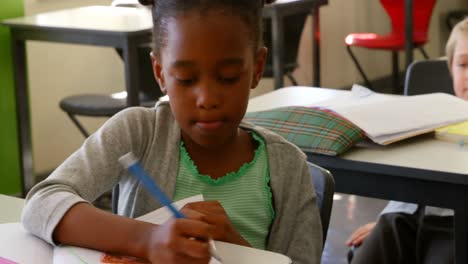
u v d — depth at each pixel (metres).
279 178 1.24
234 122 1.04
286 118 1.88
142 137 1.21
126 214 1.20
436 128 1.89
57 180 1.10
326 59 5.68
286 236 1.24
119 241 1.00
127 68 3.25
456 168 1.66
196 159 1.21
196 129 1.04
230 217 1.19
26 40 3.55
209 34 0.99
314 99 2.29
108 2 4.39
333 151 1.75
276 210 1.24
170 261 0.93
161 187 1.19
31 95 3.99
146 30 3.27
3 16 3.68
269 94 2.38
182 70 1.01
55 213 1.04
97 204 3.49
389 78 6.19
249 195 1.21
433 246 1.91
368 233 2.15
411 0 4.78
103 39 3.29
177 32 1.01
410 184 1.71
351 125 1.84
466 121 1.94
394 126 1.85
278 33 3.98
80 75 4.23
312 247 1.24
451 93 2.52
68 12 3.86
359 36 5.19
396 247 1.97
